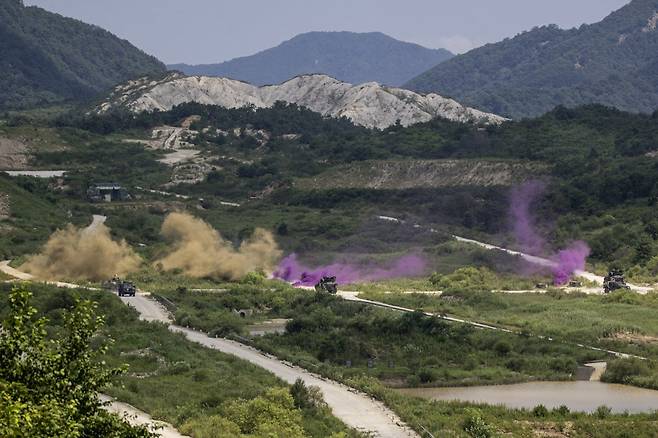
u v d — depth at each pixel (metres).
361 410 132.25
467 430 122.81
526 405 145.75
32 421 59.59
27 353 68.00
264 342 185.75
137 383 136.88
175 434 110.56
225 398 129.00
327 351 183.88
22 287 68.88
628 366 169.00
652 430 125.88
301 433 114.06
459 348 190.88
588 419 131.62
